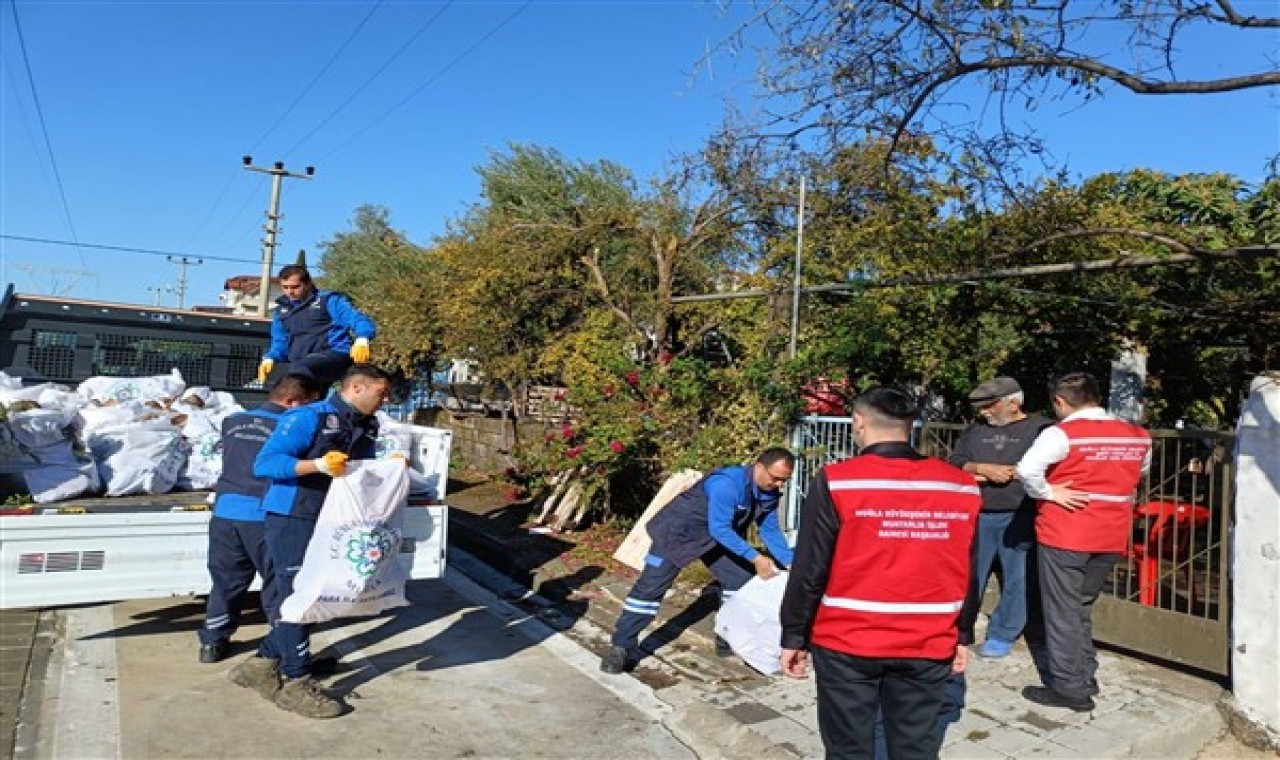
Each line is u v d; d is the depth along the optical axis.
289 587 4.25
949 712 4.37
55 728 3.99
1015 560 5.02
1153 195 8.41
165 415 5.91
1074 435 4.37
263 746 3.92
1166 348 7.88
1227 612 4.68
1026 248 5.98
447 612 6.29
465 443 14.17
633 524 8.67
